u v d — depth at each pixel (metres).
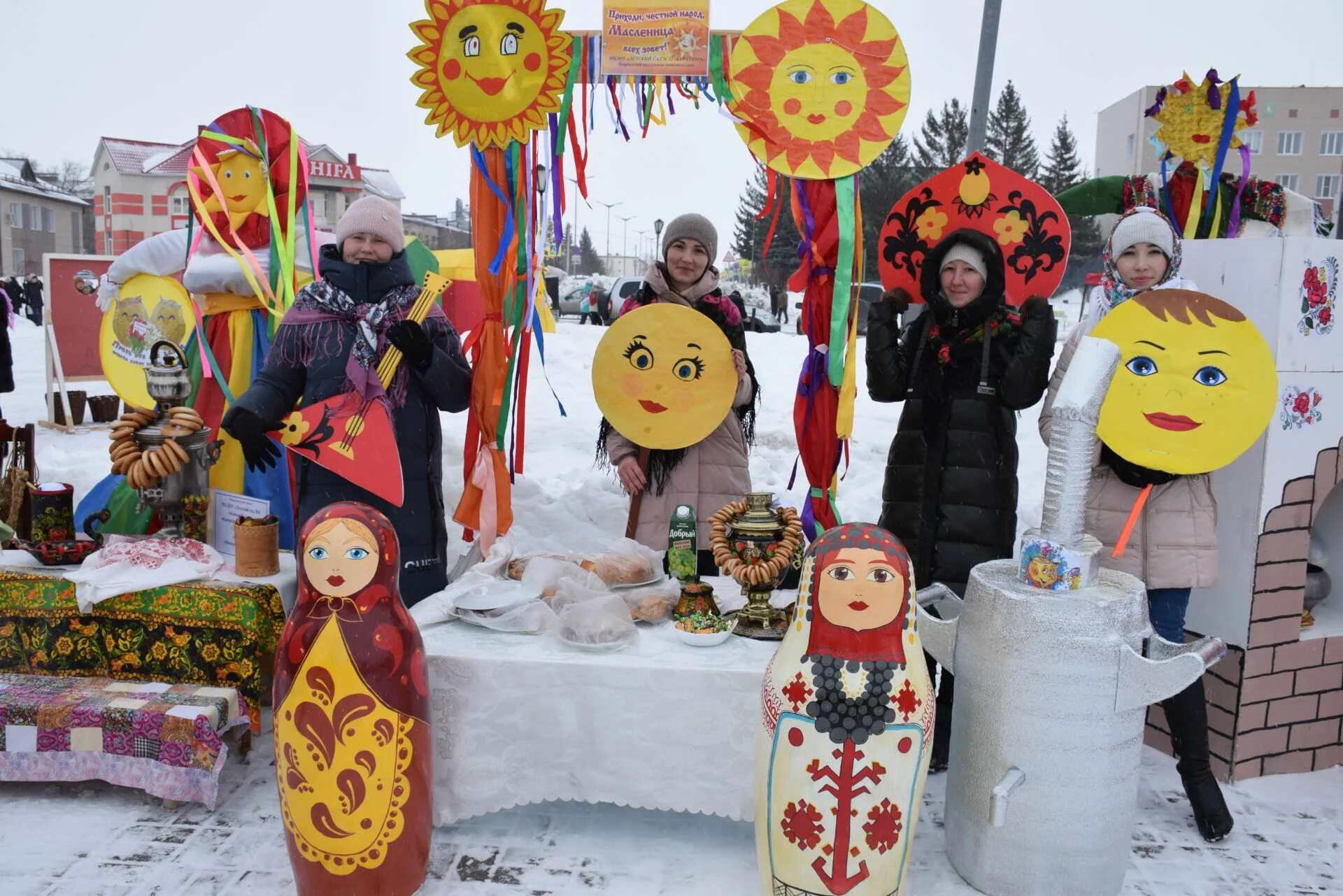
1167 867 2.66
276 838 2.71
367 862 2.29
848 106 3.03
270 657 3.56
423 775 2.37
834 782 2.12
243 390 3.94
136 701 2.89
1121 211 4.01
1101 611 2.32
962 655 2.52
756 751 2.25
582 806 2.92
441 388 3.11
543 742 2.59
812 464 3.36
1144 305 2.81
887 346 3.13
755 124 3.04
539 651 2.61
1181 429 2.77
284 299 3.90
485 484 3.48
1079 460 2.41
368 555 2.26
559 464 6.70
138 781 2.84
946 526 3.13
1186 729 2.82
